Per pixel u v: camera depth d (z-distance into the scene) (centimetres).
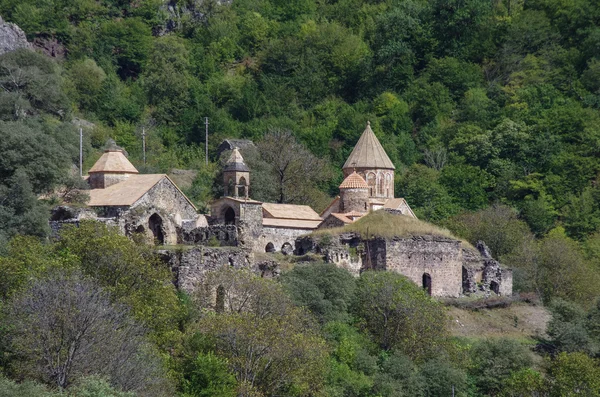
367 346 16850
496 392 16825
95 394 11556
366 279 18438
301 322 15938
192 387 13650
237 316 14850
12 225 17562
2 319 13275
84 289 13462
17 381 12644
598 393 15700
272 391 14238
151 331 14288
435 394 16038
